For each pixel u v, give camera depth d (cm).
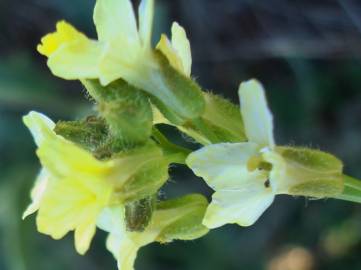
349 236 24
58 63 9
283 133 24
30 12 29
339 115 24
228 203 9
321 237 24
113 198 9
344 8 24
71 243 23
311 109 24
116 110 9
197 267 23
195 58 27
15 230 22
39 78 23
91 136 10
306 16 25
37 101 23
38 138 10
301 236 24
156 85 9
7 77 23
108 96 9
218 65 26
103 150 9
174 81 10
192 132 10
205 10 26
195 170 9
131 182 9
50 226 8
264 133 9
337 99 24
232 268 23
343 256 24
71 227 8
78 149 8
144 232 10
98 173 9
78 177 8
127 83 9
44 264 22
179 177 24
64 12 26
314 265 24
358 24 24
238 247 24
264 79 26
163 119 10
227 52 26
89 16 25
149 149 9
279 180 9
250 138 9
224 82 26
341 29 25
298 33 25
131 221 9
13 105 23
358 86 24
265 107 9
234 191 9
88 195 9
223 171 9
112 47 9
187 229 10
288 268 24
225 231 24
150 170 9
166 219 10
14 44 29
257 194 9
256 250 24
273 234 24
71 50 9
